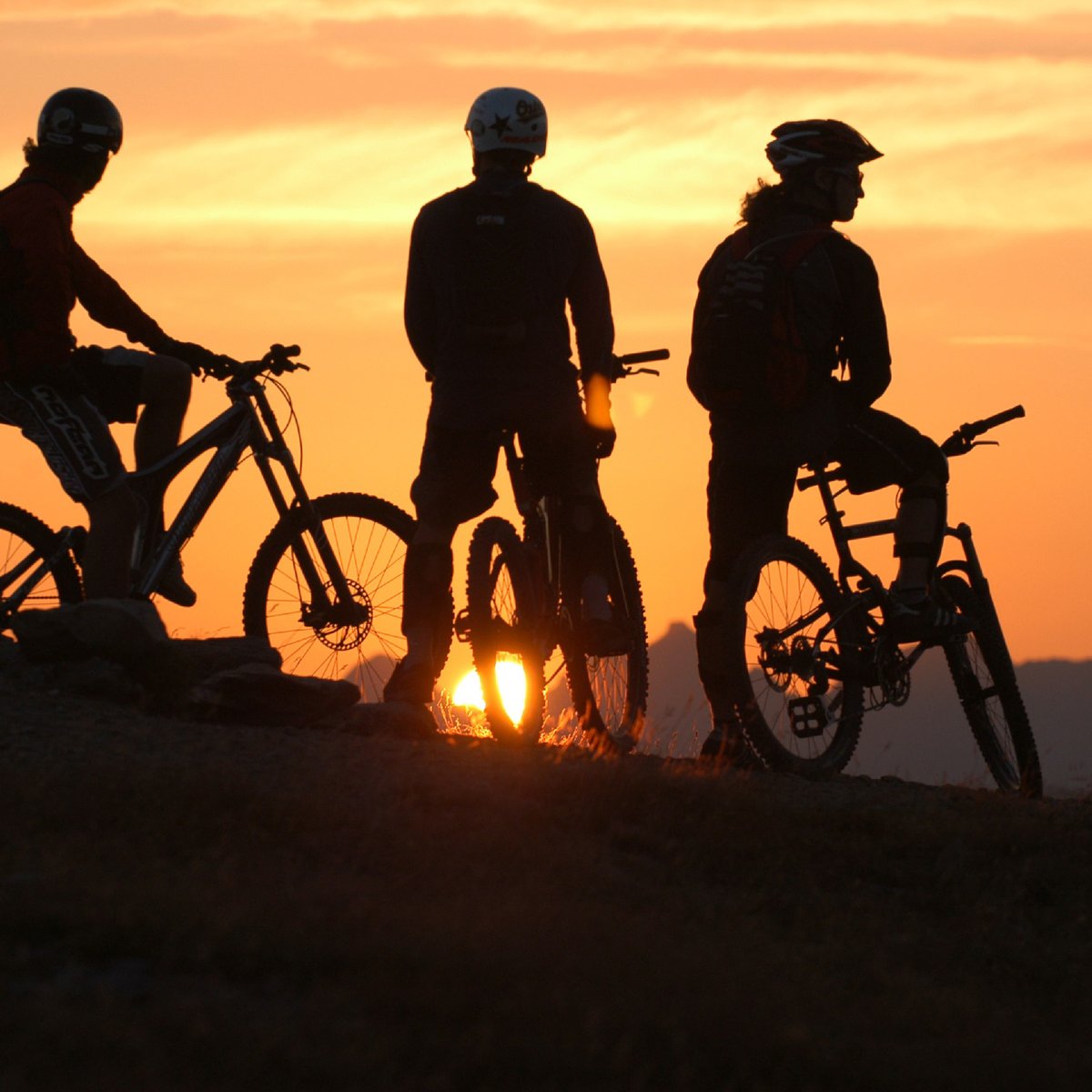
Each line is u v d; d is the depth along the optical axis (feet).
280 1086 35.37
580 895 53.31
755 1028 40.63
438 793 62.95
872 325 82.12
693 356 86.43
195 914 43.70
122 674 76.48
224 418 87.04
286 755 67.56
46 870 47.24
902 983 49.01
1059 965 56.08
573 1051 37.99
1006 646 93.56
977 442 90.33
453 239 79.25
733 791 69.62
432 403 80.53
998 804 77.10
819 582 85.81
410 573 80.74
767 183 84.58
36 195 78.38
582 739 83.35
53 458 78.13
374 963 41.86
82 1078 34.35
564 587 82.99
